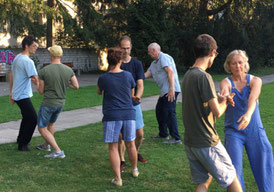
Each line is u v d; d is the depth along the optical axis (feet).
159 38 68.95
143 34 68.49
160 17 70.59
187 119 10.59
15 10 58.39
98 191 13.96
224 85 12.20
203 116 10.34
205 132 10.37
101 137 22.49
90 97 40.16
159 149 19.80
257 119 12.12
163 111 20.92
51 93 17.69
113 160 14.52
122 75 14.47
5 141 21.26
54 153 18.21
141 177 15.52
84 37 70.28
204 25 77.25
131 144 15.06
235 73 12.14
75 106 34.01
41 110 17.85
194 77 10.32
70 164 17.21
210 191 13.97
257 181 12.29
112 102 14.26
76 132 23.75
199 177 11.04
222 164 10.46
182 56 79.46
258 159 12.11
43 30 66.03
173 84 20.10
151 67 21.07
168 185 14.62
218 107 10.11
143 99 40.01
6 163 17.17
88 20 71.77
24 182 14.75
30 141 21.36
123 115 14.26
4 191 13.74
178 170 16.37
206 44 10.53
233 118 12.13
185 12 77.51
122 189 14.16
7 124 26.20
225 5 75.72
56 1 67.00
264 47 89.86
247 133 12.03
